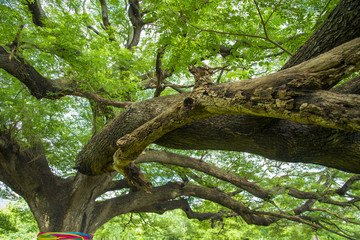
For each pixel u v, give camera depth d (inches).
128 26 303.1
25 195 235.5
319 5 152.6
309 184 356.8
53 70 222.1
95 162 164.4
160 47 166.7
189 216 352.5
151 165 329.7
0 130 203.6
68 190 245.0
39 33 189.5
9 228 386.0
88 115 277.7
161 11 144.3
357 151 110.3
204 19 155.3
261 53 165.3
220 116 126.3
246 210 303.0
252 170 313.9
